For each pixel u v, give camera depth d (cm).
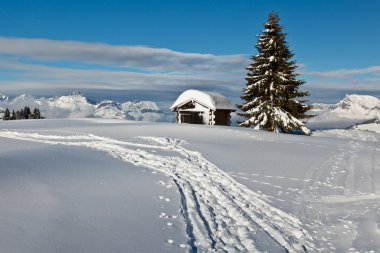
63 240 695
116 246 708
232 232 885
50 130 2727
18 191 945
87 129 2780
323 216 1095
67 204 896
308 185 1421
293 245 858
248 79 4200
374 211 1132
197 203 1068
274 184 1388
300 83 4094
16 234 689
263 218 1020
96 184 1114
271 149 2123
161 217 898
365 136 4628
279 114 3956
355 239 919
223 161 1686
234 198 1173
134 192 1077
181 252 721
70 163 1393
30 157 1455
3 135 2517
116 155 1678
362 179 1544
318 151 2184
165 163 1554
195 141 2214
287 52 4125
